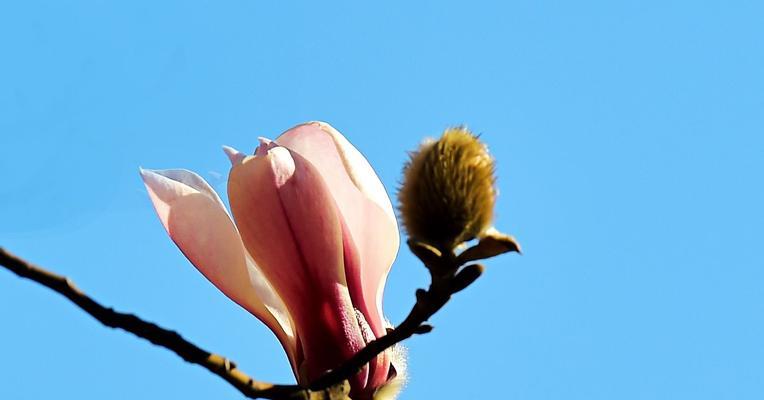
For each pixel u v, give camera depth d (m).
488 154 0.74
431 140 0.74
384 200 0.81
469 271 0.73
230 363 0.77
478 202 0.73
